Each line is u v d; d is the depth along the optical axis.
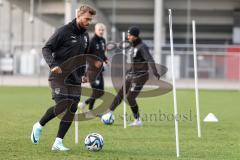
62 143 26.92
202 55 90.94
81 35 24.66
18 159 23.20
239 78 90.25
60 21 116.56
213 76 90.81
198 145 28.39
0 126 35.62
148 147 27.34
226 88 89.62
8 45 100.62
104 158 23.67
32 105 53.19
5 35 115.62
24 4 115.75
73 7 31.98
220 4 116.88
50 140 29.11
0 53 94.81
